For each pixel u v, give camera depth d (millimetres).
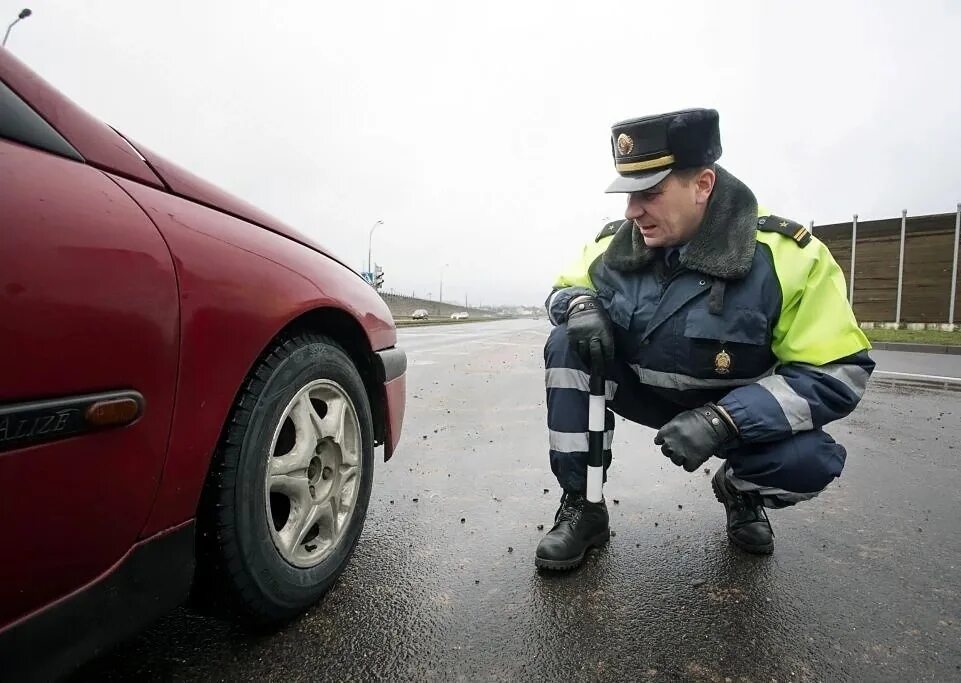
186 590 998
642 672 1134
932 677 1127
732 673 1132
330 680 1094
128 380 844
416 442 3125
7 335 686
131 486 864
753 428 1358
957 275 16562
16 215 725
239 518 1091
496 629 1276
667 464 2703
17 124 800
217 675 1096
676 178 1380
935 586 1496
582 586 1482
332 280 1477
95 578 835
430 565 1595
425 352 10281
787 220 1464
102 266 819
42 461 731
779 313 1420
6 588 713
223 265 1073
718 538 1807
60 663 786
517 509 2062
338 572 1420
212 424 1018
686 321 1494
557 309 1755
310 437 1301
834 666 1157
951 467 2668
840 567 1603
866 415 4051
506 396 4848
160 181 1061
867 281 18344
